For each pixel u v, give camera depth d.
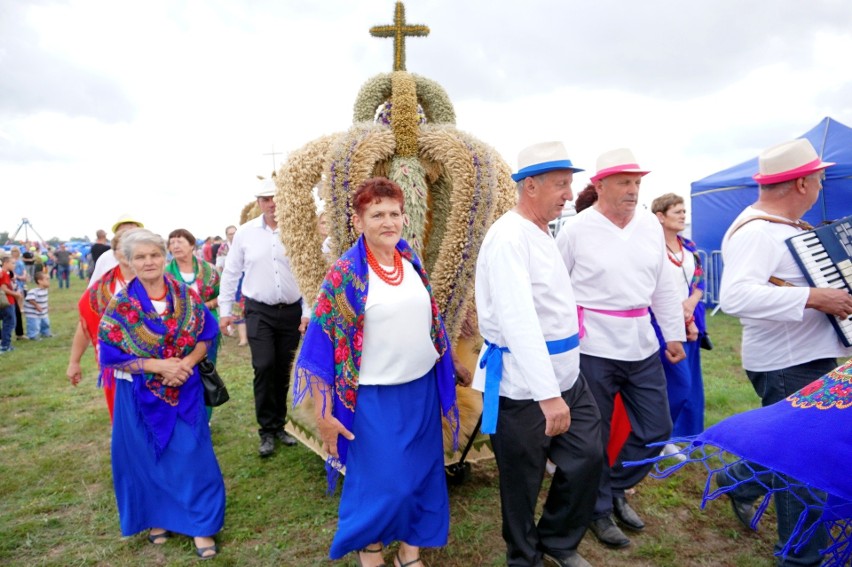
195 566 2.96
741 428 1.94
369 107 3.58
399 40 3.65
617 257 2.94
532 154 2.54
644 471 3.12
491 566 2.91
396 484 2.55
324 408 2.54
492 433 2.48
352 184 3.19
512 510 2.62
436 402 2.80
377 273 2.61
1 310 9.42
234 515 3.49
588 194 3.91
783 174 2.70
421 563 2.81
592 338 2.99
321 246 3.51
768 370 2.81
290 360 4.49
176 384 2.97
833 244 2.60
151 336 2.96
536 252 2.50
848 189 9.41
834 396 1.86
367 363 2.60
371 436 2.58
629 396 3.11
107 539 3.27
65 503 3.71
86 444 4.82
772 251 2.70
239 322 8.02
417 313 2.62
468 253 3.33
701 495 3.56
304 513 3.48
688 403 3.93
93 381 7.02
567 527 2.67
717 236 10.97
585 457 2.58
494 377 2.54
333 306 2.53
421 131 3.43
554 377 2.33
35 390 6.63
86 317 3.56
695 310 3.89
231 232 13.79
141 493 3.10
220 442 4.75
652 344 3.06
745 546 3.03
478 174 3.26
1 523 3.47
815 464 1.75
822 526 2.37
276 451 4.45
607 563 2.90
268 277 4.32
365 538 2.58
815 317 2.68
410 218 3.32
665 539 3.08
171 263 4.68
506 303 2.38
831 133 9.95
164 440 2.99
